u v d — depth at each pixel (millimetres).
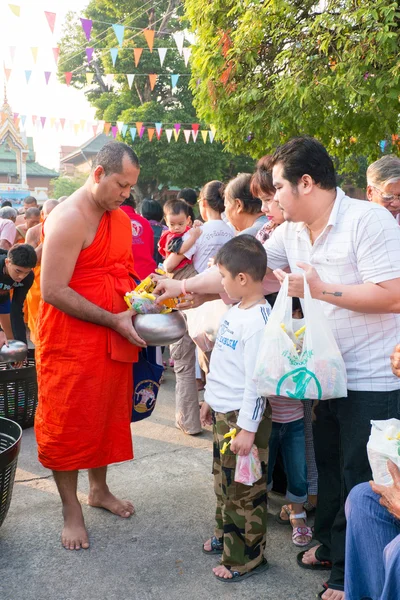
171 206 4188
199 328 3111
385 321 2129
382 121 6000
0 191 45750
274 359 2113
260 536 2506
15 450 2637
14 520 2973
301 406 2768
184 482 3406
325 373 2061
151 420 4496
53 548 2719
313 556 2578
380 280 1999
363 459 2203
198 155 21469
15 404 4164
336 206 2119
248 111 6863
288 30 6484
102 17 24531
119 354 2711
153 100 22969
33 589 2418
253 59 6605
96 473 3025
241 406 2393
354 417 2193
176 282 2688
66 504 2797
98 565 2588
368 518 1896
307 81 6004
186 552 2693
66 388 2645
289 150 2107
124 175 2500
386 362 2141
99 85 25547
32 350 4672
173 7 22062
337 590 2297
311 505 3070
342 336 2174
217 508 2666
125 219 2836
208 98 7383
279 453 3180
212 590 2420
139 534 2844
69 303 2547
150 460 3723
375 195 3299
